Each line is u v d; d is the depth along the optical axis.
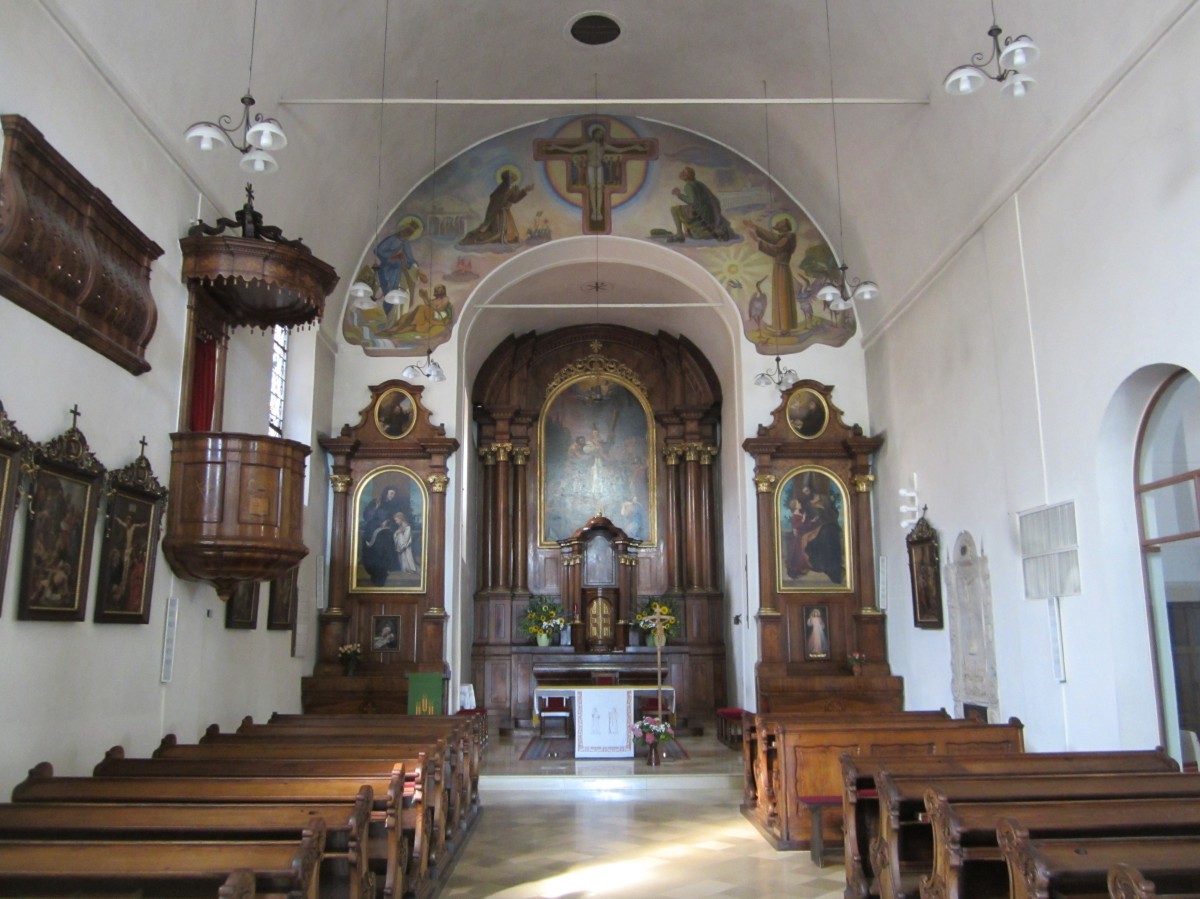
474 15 13.74
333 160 13.68
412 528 15.54
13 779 6.85
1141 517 9.19
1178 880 5.01
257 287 10.18
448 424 15.91
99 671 8.12
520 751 15.74
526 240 16.55
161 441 9.26
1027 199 10.57
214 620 10.59
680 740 17.23
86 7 7.70
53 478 7.31
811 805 9.12
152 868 4.69
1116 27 8.59
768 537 15.80
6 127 6.67
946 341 12.93
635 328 20.94
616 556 19.92
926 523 13.55
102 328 8.10
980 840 6.24
